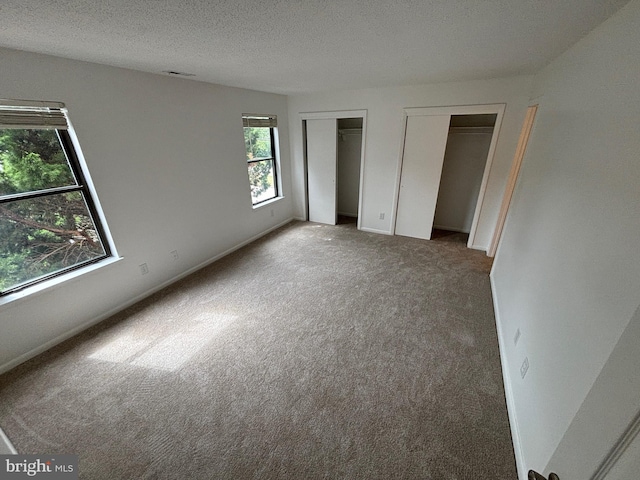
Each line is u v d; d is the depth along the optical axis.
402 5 1.21
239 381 1.91
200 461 1.44
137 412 1.69
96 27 1.39
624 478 0.43
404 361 2.07
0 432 0.81
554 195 1.67
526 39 1.70
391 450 1.49
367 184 4.52
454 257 3.80
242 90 3.65
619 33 1.20
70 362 2.06
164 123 2.77
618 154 1.03
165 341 2.28
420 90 3.63
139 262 2.78
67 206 2.24
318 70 2.59
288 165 4.95
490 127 4.07
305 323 2.49
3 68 1.71
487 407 1.71
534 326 1.58
